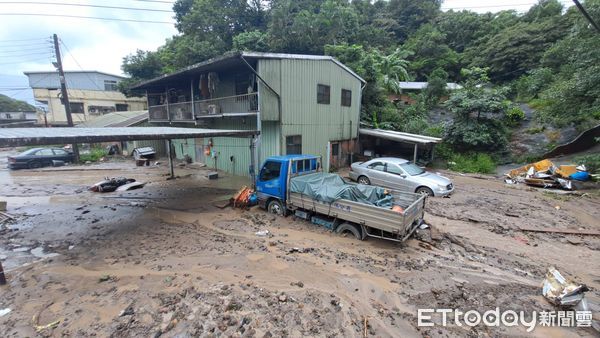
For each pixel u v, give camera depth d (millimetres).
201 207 9523
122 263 5695
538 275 5141
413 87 28406
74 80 33406
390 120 20953
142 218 8508
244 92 13750
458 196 10383
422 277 5020
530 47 26859
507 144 17203
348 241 6535
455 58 33062
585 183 11438
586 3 12961
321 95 14445
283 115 12469
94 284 4934
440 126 19766
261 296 4461
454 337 3551
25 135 5500
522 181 12781
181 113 16875
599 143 14734
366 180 12047
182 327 3764
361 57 20469
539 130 17469
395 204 6734
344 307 4184
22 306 4336
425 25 37656
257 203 9344
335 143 16250
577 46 12914
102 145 26109
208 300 4367
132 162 20609
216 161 16859
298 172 8133
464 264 5520
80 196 11102
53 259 5926
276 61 11875
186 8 31422
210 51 24438
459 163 16453
